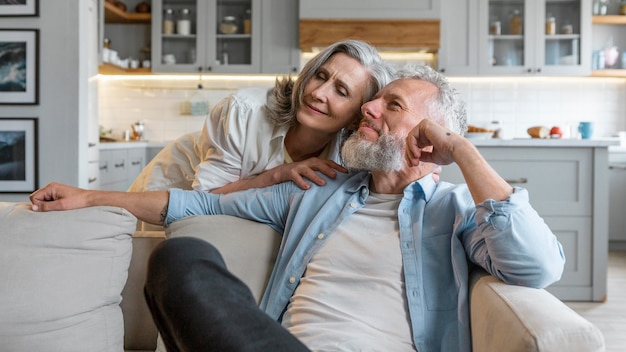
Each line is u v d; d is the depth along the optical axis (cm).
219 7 630
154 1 626
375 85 191
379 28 596
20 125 379
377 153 164
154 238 183
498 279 142
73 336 158
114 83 651
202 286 87
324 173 183
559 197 391
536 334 112
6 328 154
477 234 147
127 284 181
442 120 171
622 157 608
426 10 595
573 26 617
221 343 83
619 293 418
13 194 380
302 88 193
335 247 165
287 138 209
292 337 86
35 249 161
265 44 624
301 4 597
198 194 184
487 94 645
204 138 210
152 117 652
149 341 181
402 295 154
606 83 639
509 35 618
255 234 178
